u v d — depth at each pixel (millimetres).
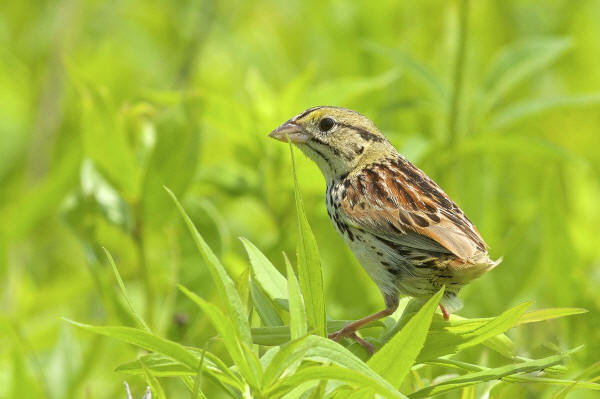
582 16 14812
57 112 14719
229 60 15109
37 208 11750
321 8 14273
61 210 9914
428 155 11516
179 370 5570
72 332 9727
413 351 5125
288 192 10820
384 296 8516
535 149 11031
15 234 11758
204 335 9922
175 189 9273
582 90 14609
